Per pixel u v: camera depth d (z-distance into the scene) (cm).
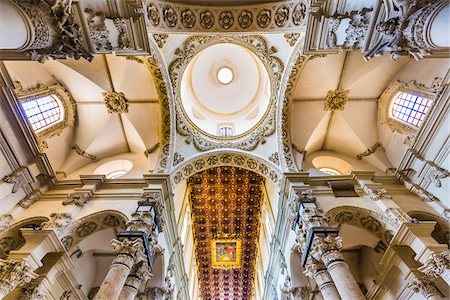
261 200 1805
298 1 916
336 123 1477
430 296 817
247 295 2450
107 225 1098
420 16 549
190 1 999
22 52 578
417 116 1256
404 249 948
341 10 701
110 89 1360
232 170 1662
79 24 618
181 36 1277
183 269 1458
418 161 1162
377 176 1269
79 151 1411
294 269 1127
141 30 731
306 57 1260
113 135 1459
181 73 1377
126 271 780
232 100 1844
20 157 1079
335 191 1181
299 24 930
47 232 884
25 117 1048
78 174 1350
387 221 1025
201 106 1789
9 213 1014
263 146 1453
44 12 538
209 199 1795
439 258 788
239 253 2112
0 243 966
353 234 1139
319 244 865
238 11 1028
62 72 1299
